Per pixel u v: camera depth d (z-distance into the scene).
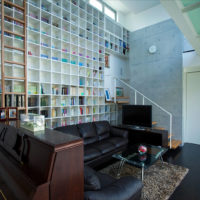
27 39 2.91
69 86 3.67
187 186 2.23
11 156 1.30
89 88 4.28
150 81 4.94
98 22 4.41
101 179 1.68
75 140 1.02
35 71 3.20
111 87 5.21
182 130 4.28
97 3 4.80
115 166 2.89
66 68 3.75
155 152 2.70
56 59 3.45
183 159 3.27
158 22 4.86
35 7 2.97
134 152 2.71
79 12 3.89
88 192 1.20
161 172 2.64
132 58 5.43
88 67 4.09
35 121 1.34
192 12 1.72
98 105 4.46
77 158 1.02
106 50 4.97
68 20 3.61
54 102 3.43
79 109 3.92
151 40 4.94
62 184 0.94
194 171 2.70
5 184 1.17
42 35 3.15
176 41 4.41
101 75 4.66
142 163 2.23
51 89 3.28
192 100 4.56
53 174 0.89
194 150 3.88
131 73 5.45
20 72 3.05
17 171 1.07
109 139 3.48
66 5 3.65
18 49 2.68
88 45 4.23
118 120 5.45
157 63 4.79
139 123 4.04
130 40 5.51
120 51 5.41
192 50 4.08
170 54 4.52
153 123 4.44
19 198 0.94
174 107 4.41
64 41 3.49
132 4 4.98
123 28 5.49
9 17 2.53
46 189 0.86
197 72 4.49
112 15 5.40
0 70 2.69
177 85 4.36
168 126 4.51
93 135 3.41
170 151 3.80
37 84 3.15
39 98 3.09
